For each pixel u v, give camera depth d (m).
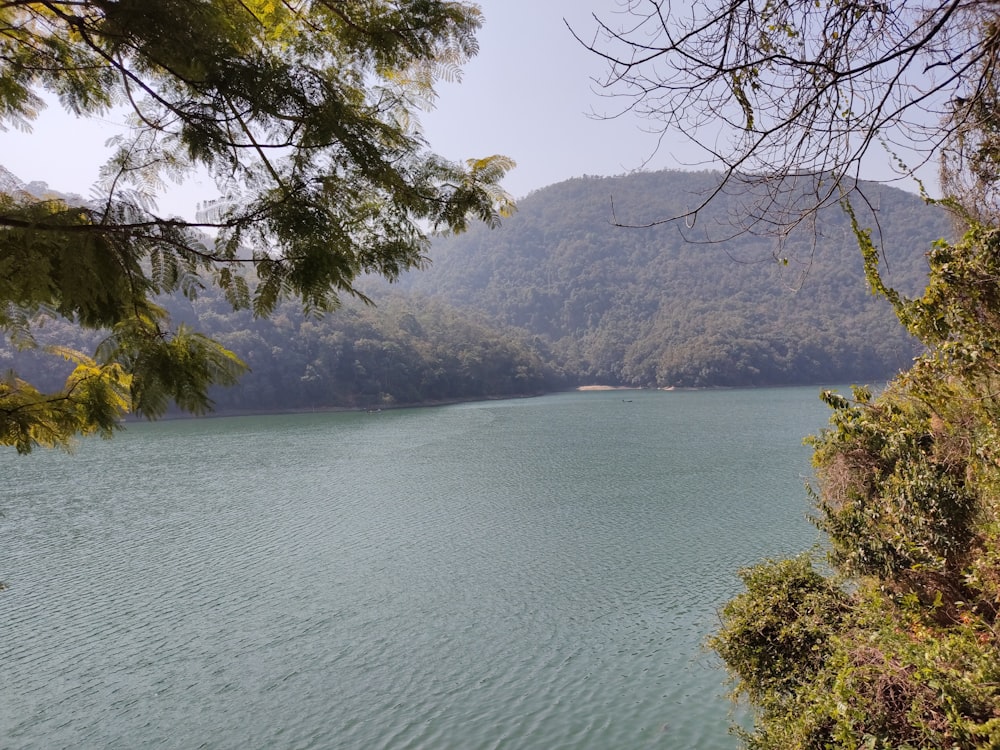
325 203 2.40
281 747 9.49
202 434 51.34
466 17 2.45
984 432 5.66
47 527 21.98
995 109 2.31
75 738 9.84
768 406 70.12
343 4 2.38
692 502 23.70
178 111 2.13
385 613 14.20
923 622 5.27
